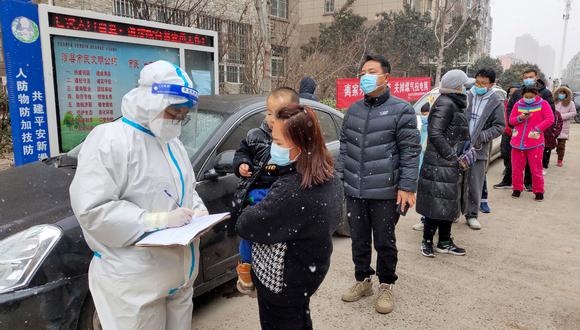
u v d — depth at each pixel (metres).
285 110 1.62
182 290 1.85
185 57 5.13
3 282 1.81
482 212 5.16
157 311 1.69
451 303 3.00
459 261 3.73
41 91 3.94
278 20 14.84
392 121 2.66
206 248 2.66
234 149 2.91
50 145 4.04
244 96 3.52
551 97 6.30
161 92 1.52
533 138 5.47
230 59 9.38
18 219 2.07
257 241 1.68
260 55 8.49
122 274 1.58
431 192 3.47
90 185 1.48
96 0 8.52
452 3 14.47
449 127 3.38
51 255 1.92
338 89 8.39
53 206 2.18
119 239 1.52
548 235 4.38
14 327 1.79
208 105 3.20
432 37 16.80
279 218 1.61
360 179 2.77
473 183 4.48
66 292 1.94
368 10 20.23
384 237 2.78
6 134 6.64
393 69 15.80
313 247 1.69
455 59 18.36
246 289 2.05
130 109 1.58
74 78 4.20
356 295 3.00
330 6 20.58
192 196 1.86
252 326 2.72
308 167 1.61
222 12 10.30
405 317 2.82
